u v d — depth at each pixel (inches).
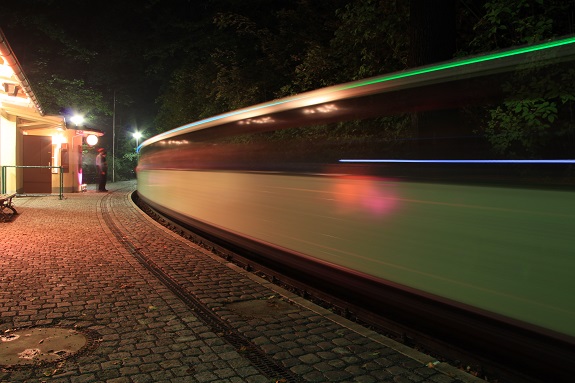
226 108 853.8
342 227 199.3
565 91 160.7
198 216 376.8
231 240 309.4
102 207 606.2
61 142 814.5
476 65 152.6
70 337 174.6
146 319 194.5
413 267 163.3
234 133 312.7
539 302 124.6
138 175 761.0
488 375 150.0
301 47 665.0
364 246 186.4
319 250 214.5
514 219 131.7
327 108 213.2
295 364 154.6
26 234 386.0
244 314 202.8
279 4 863.7
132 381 141.0
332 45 477.1
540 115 180.1
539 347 125.7
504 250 134.0
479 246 141.0
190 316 198.7
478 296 140.8
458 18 389.7
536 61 139.3
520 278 129.5
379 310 205.9
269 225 260.1
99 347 166.1
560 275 120.2
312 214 220.7
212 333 179.9
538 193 126.3
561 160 125.6
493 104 160.6
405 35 393.7
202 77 955.3
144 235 397.4
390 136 178.5
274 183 255.3
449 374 147.0
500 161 138.5
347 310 214.5
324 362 156.0
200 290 236.8
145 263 294.4
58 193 803.4
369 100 188.4
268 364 155.1
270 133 262.5
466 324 145.3
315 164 219.3
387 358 158.9
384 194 176.9
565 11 300.8
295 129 238.2
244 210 291.4
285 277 267.0
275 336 178.1
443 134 158.6
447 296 150.6
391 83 178.5
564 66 144.0
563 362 121.0
